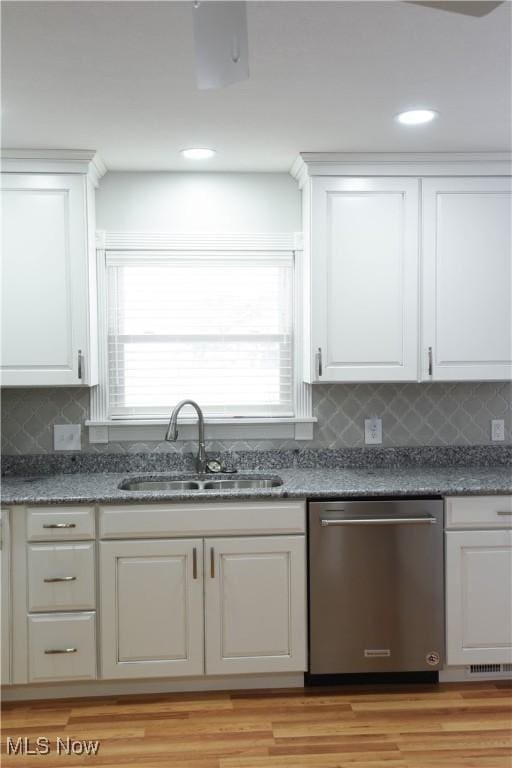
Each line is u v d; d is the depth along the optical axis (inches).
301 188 143.3
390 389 146.9
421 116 111.1
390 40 83.5
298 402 145.4
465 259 134.9
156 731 109.0
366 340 134.3
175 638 119.6
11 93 98.9
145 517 118.6
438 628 122.2
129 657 119.0
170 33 80.4
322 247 133.1
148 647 119.2
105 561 118.3
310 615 120.9
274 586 120.5
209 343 145.3
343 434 146.3
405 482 127.6
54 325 129.6
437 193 134.2
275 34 81.4
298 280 145.1
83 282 129.7
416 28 80.5
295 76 93.8
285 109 107.0
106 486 127.2
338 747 103.7
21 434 141.6
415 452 146.4
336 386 146.2
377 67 91.4
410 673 125.5
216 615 120.0
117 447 143.2
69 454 142.0
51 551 117.8
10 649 117.6
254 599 120.3
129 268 143.6
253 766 99.0
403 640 121.8
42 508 117.6
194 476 139.9
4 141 121.7
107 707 117.4
